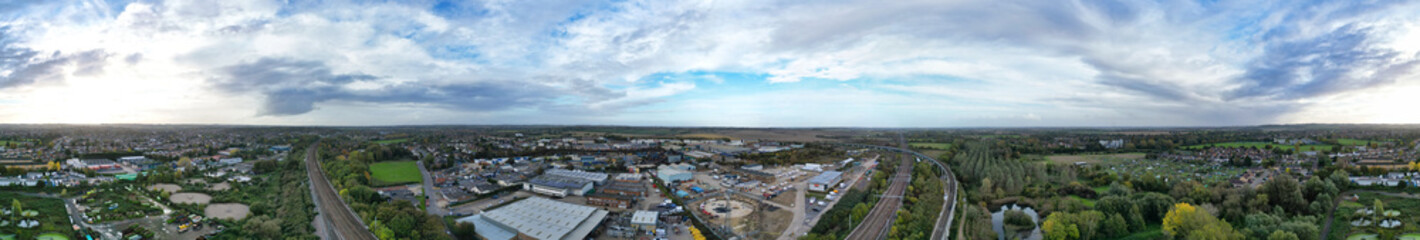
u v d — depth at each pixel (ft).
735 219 609.01
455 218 601.62
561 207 602.03
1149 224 590.96
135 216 566.36
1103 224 556.51
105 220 547.90
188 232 518.37
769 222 595.88
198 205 636.07
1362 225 527.81
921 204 608.60
